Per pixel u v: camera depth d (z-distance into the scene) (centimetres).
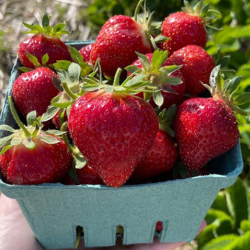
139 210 17
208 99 16
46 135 15
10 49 41
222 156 17
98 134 14
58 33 20
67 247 21
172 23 20
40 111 18
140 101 14
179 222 19
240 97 16
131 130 14
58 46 20
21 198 16
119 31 18
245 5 40
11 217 23
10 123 18
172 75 17
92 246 21
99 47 18
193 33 19
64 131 16
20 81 18
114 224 18
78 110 14
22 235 22
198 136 16
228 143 16
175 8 42
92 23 44
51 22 44
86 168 16
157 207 17
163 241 21
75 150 16
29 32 20
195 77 18
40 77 18
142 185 15
